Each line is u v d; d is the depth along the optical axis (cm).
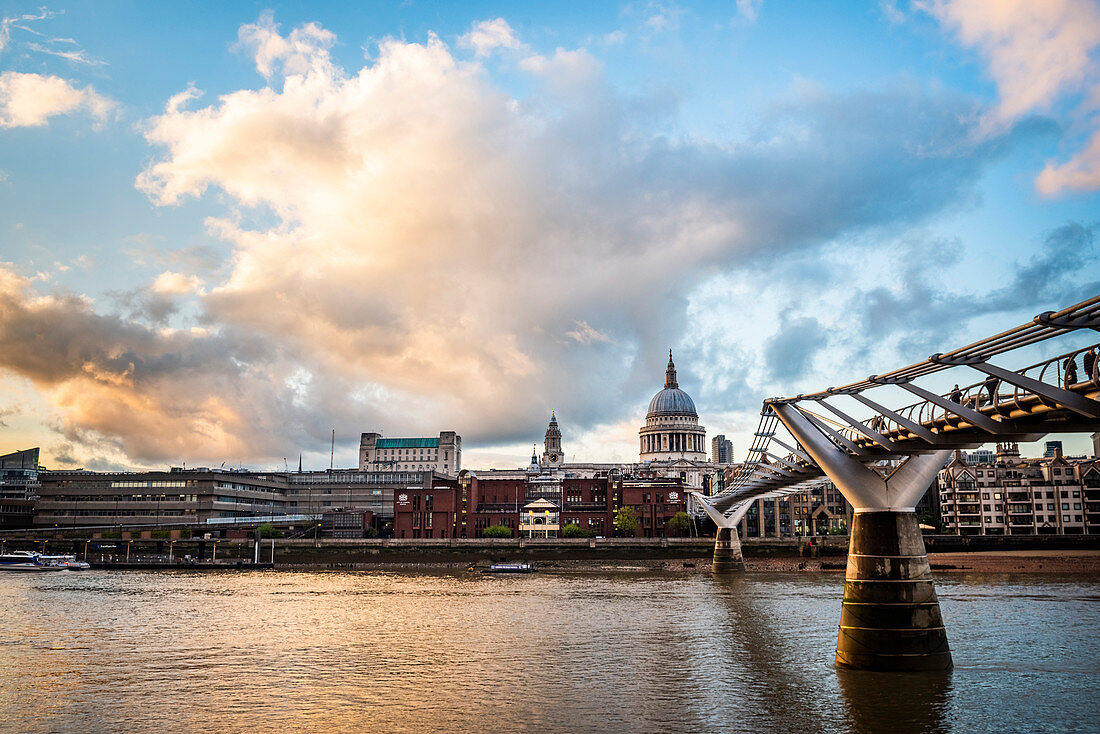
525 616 7912
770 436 6862
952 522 18688
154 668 5350
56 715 4166
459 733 3800
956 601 8688
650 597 9662
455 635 6688
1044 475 18450
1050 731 3697
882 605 4703
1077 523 17912
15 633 6981
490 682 4834
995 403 3781
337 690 4659
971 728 3747
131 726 3972
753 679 4778
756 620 7362
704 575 13475
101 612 8512
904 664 4634
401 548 17712
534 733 3791
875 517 4800
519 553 17500
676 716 4028
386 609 8656
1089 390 3188
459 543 17688
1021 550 16688
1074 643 5841
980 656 5306
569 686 4703
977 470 18712
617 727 3862
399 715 4106
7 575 14488
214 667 5369
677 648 5903
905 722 3841
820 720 3900
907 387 4056
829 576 12888
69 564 16150
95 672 5225
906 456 4859
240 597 10169
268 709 4247
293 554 17562
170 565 16500
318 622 7588
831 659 5306
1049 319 2870
